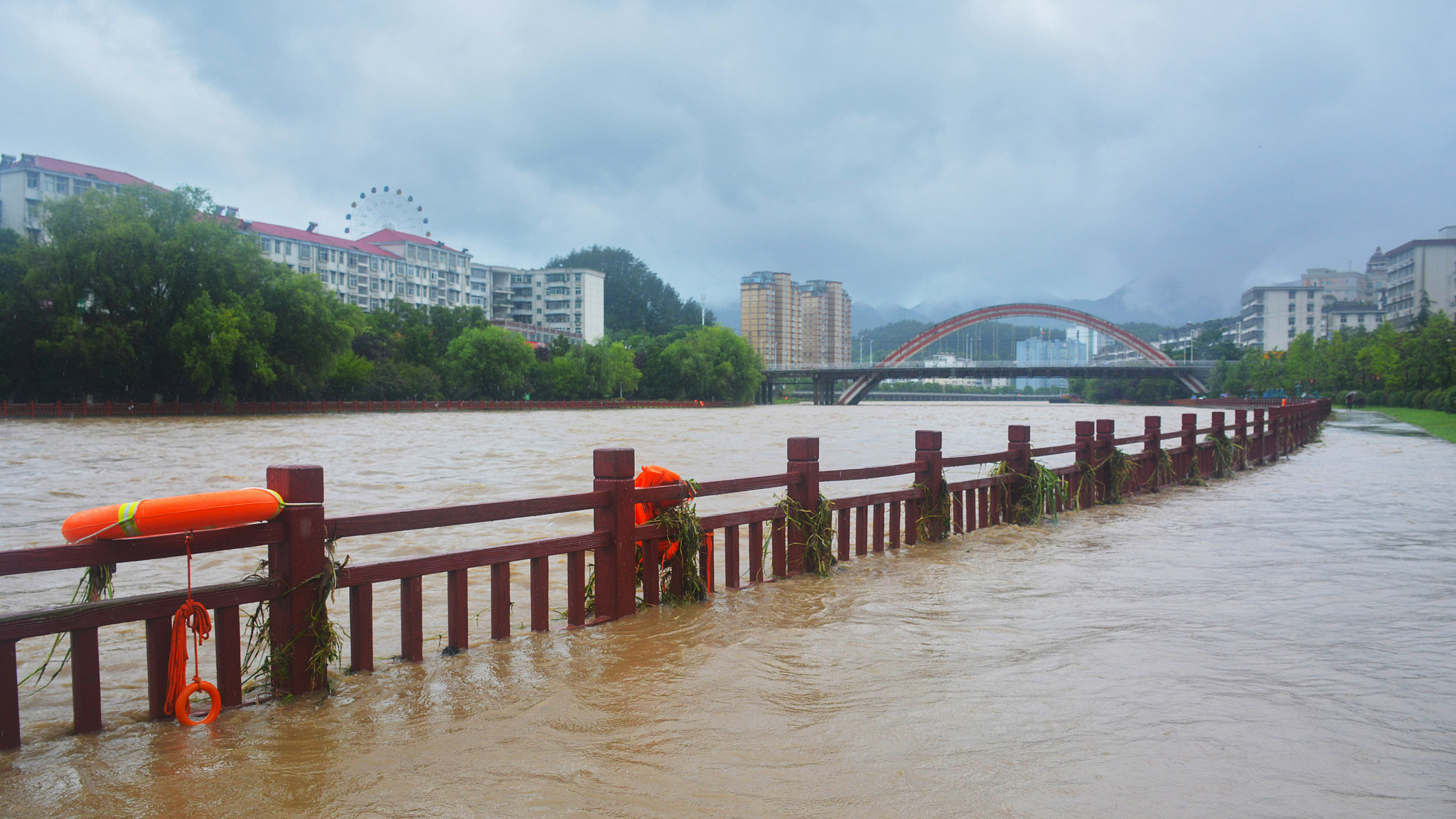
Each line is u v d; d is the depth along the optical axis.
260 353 53.62
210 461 21.41
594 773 3.39
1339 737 3.73
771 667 4.77
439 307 89.75
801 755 3.57
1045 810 3.07
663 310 176.75
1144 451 13.45
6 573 3.38
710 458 23.44
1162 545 8.80
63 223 50.78
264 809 3.09
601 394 98.00
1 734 3.55
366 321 82.75
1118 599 6.41
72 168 76.12
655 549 6.12
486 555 5.05
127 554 3.70
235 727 3.86
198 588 3.96
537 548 5.28
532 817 3.03
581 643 5.18
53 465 20.33
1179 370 117.81
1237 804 3.11
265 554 8.99
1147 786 3.26
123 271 51.28
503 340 82.25
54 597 7.18
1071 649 5.11
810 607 6.16
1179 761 3.49
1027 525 10.04
